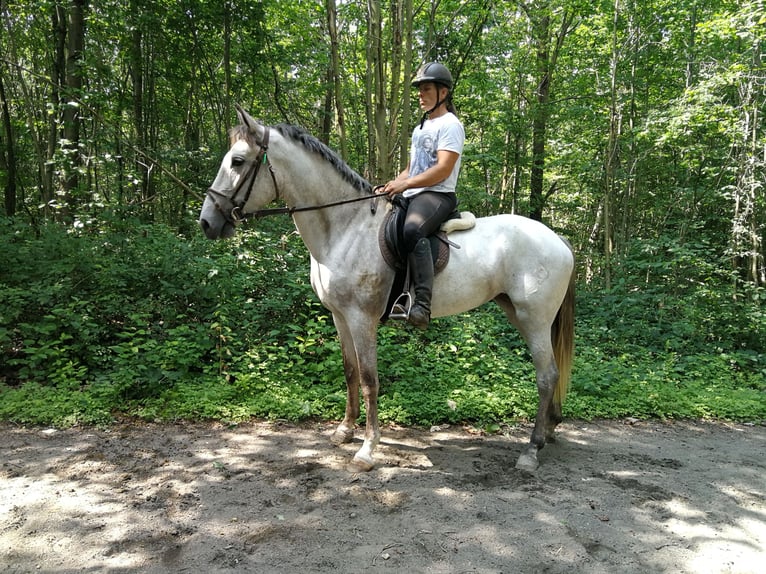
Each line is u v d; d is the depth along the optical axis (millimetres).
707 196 7898
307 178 2879
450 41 9680
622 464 3234
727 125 6789
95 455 2986
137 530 2215
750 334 6367
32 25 9336
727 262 7688
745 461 3404
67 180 6215
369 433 3010
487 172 12414
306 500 2535
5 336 4066
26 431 3309
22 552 2031
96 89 6859
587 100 9906
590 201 10938
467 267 3018
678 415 4406
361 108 11773
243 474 2809
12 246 4910
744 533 2406
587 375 4742
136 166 7883
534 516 2459
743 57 7180
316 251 2992
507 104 10273
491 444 3463
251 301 4953
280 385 4148
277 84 9266
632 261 7297
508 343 5676
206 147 7840
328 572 1971
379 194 2891
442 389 4238
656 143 7375
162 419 3604
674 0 8164
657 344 6188
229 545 2125
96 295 4727
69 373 4004
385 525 2324
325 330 4668
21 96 10914
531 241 3113
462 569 2023
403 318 2826
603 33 8992
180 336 4477
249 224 6582
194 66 8883
